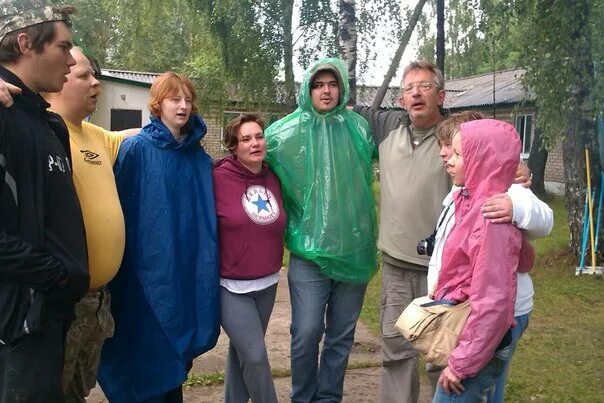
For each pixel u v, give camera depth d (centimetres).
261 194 321
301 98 340
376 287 692
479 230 224
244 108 1302
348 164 338
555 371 449
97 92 273
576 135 783
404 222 326
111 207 272
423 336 234
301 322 337
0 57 220
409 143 328
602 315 596
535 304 633
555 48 718
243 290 314
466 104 1972
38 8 220
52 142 223
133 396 309
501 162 228
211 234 309
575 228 805
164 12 1395
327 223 332
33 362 211
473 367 219
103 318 278
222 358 461
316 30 1124
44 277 209
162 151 302
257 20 1161
